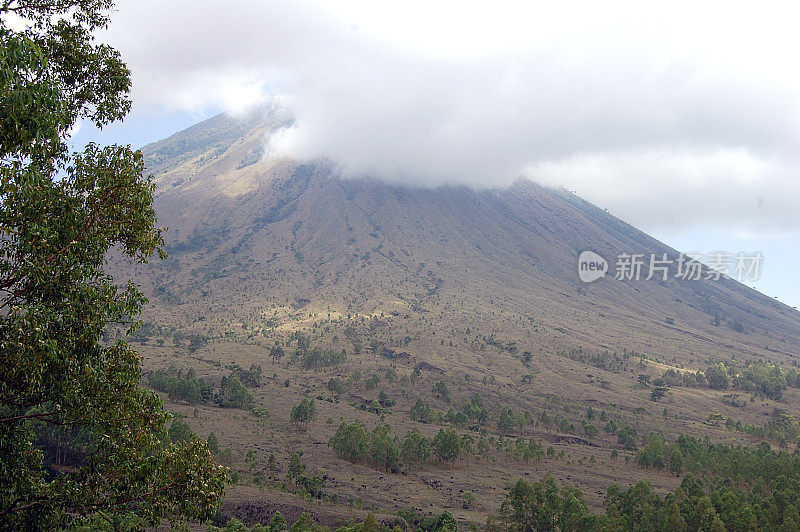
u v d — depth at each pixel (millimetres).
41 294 21000
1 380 20125
